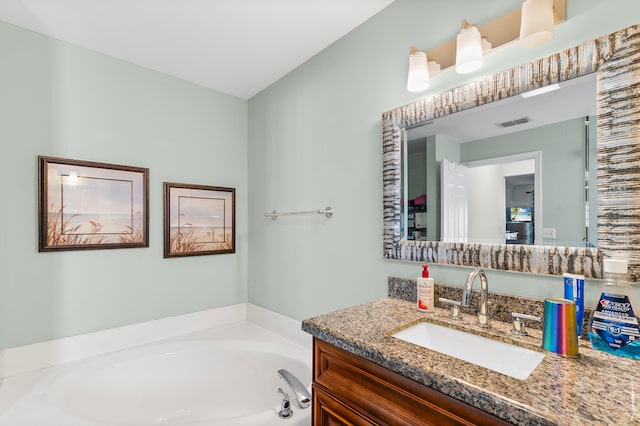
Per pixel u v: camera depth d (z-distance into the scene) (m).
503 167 1.20
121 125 2.13
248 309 2.71
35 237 1.82
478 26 1.28
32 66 1.82
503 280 1.20
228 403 1.95
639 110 0.91
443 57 1.40
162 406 1.87
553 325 0.87
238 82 2.47
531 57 1.14
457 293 1.29
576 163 1.04
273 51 2.05
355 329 1.05
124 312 2.13
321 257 2.02
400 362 0.82
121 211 2.11
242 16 1.70
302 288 2.17
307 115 2.15
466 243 1.30
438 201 1.40
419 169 1.48
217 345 2.04
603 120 0.98
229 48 2.01
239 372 1.99
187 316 2.41
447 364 0.79
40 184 1.81
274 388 1.90
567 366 0.79
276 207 2.42
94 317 2.01
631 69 0.93
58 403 1.47
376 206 1.68
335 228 1.92
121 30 1.82
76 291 1.95
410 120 1.50
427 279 1.29
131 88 2.18
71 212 1.92
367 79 1.74
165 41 1.94
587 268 1.00
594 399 0.64
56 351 1.87
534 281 1.13
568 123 1.05
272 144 2.48
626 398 0.64
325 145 2.00
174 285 2.36
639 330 0.84
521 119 1.16
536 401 0.63
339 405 0.99
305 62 2.17
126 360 1.84
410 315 1.22
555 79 1.07
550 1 1.00
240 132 2.75
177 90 2.39
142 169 2.20
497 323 1.14
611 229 0.96
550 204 1.09
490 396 0.66
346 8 1.65
